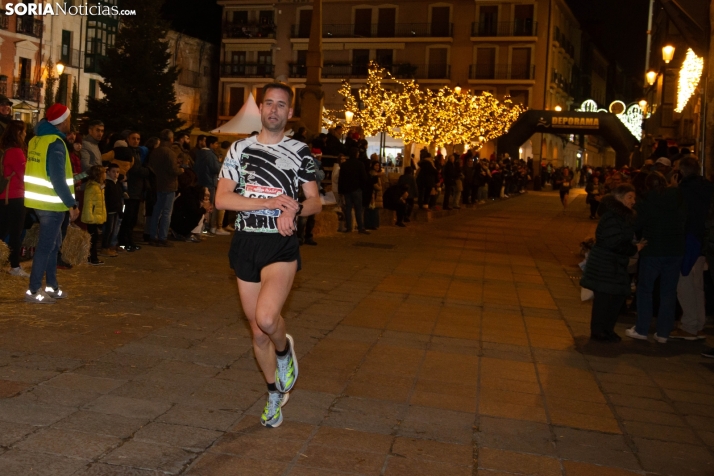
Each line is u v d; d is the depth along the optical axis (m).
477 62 54.91
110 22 47.72
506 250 15.70
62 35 44.44
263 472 3.85
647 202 7.65
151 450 3.99
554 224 23.81
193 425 4.40
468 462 4.20
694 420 5.29
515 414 5.10
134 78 40.22
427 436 4.54
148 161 11.80
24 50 41.47
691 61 21.58
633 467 4.33
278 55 58.03
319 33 20.94
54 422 4.25
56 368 5.22
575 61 65.69
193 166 13.68
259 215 4.18
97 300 7.48
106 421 4.34
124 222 10.78
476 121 46.97
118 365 5.42
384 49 56.12
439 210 24.23
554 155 62.06
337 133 18.17
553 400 5.50
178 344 6.14
